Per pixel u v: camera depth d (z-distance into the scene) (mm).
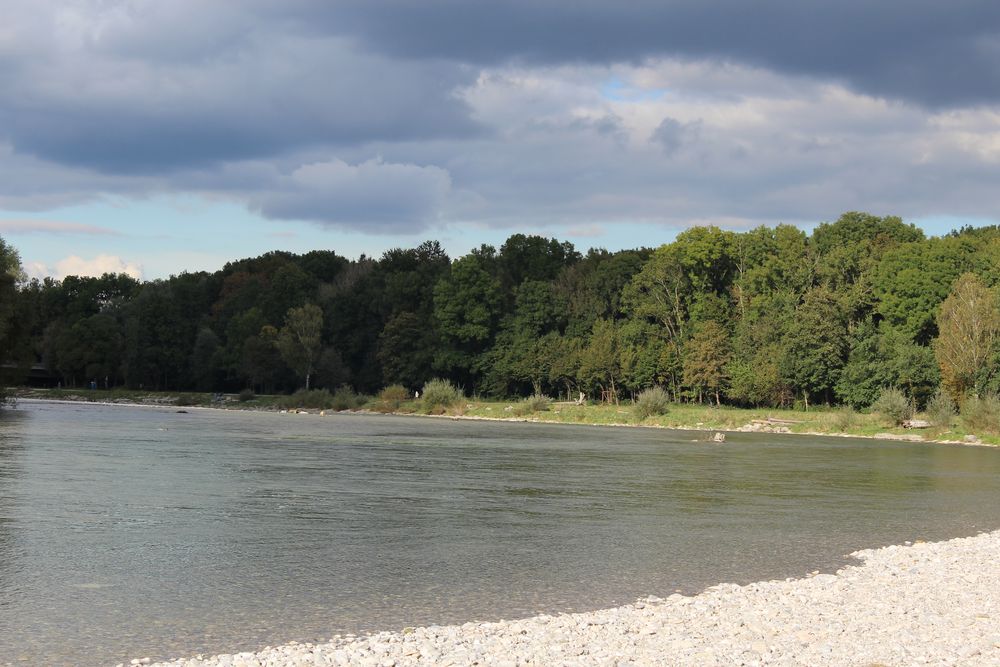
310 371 138625
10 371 92750
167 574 19828
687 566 21766
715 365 107125
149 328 158875
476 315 134750
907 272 99000
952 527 28547
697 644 14289
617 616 16406
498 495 34469
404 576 20125
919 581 19719
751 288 116375
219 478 37812
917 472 46344
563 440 67938
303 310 141625
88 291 185375
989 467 49562
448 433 75000
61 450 49312
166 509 29000
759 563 22250
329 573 20266
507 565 21500
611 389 118750
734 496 35594
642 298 123750
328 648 14164
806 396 100125
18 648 14312
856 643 14352
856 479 42562
